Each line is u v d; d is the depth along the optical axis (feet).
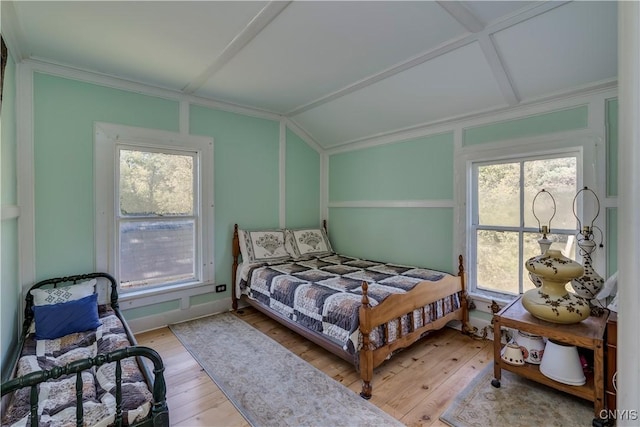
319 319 7.82
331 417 6.02
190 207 11.14
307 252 13.14
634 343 1.59
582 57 6.81
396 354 8.44
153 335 9.68
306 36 7.09
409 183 11.43
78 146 8.93
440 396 6.63
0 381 5.74
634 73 1.59
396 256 11.90
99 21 6.54
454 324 10.12
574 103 7.79
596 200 7.46
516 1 5.80
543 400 6.43
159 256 10.49
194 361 8.09
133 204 9.97
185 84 9.90
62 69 8.61
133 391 4.89
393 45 7.41
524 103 8.46
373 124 11.68
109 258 9.44
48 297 7.78
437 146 10.60
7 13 6.16
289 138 13.76
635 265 1.58
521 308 7.23
